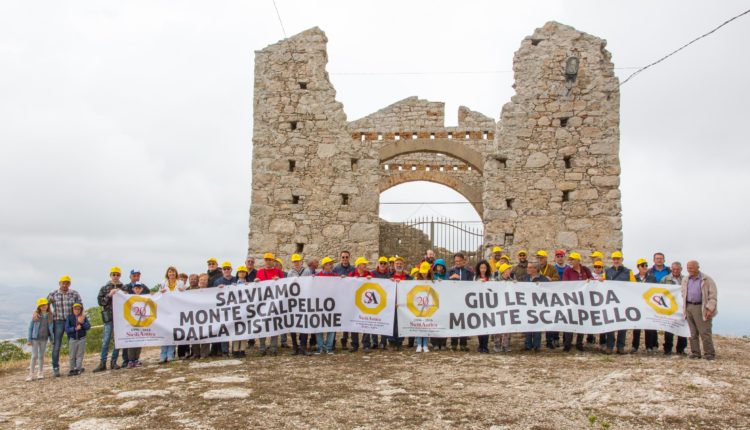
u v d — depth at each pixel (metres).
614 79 18.77
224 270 13.36
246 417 7.73
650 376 9.30
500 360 11.48
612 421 7.36
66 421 7.89
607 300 12.52
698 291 11.61
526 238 18.23
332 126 19.58
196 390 9.23
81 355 12.17
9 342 20.25
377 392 8.91
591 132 18.58
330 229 19.16
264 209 19.30
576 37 18.98
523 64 19.05
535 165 18.53
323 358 12.10
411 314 12.81
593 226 18.23
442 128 25.73
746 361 11.31
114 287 12.50
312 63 19.86
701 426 7.13
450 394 8.73
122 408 8.31
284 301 12.83
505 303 12.74
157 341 12.38
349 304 12.88
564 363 11.09
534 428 7.14
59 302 12.09
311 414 7.81
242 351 12.84
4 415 8.48
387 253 27.56
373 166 19.45
